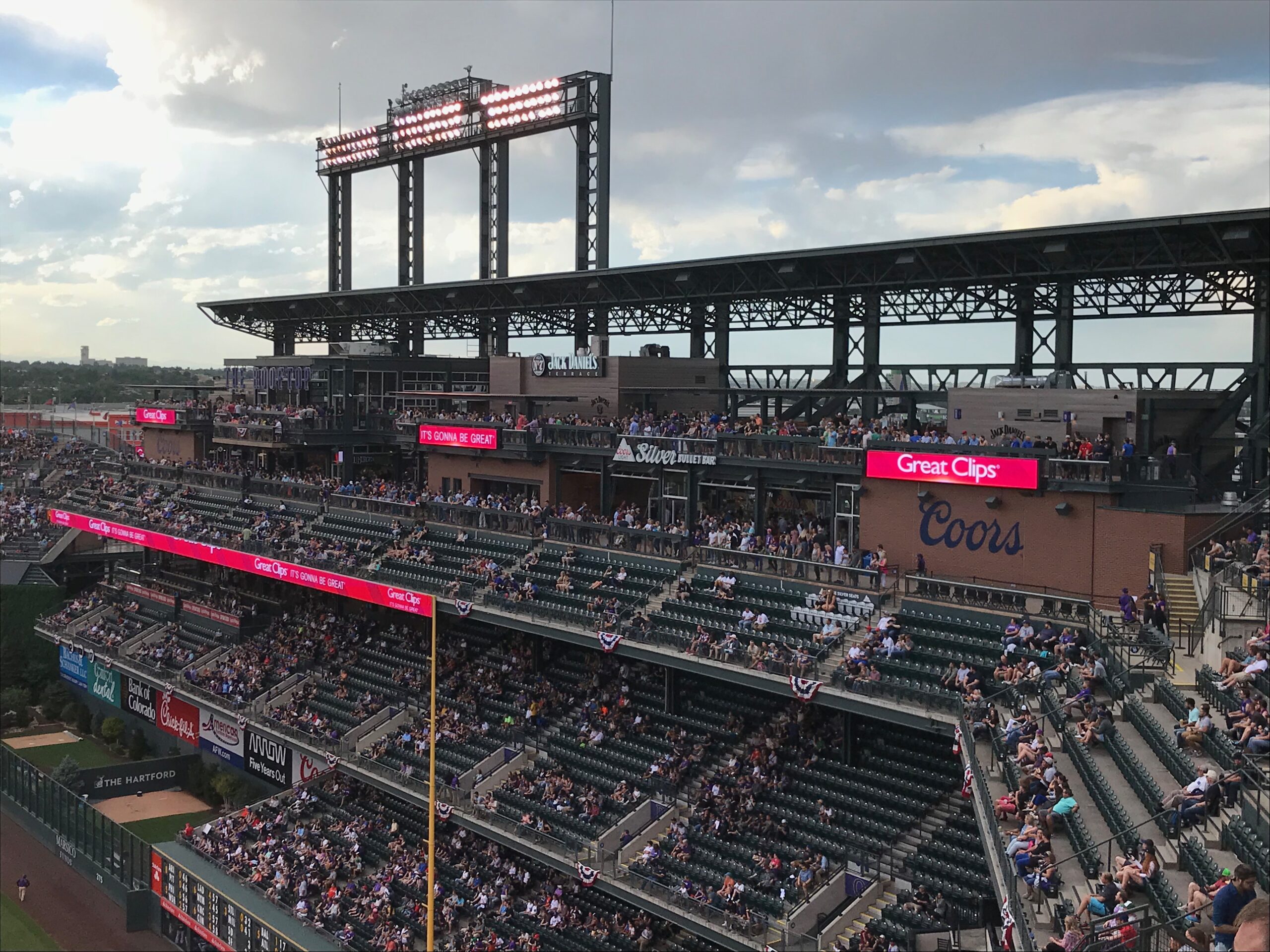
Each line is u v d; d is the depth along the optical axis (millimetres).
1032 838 27516
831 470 51438
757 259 59062
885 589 47781
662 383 68562
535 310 79250
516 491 70125
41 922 58344
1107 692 36500
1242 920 10406
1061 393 47406
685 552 56062
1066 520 44031
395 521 73188
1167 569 41812
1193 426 48688
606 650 51500
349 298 90812
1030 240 48688
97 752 82438
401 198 96688
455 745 57688
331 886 54125
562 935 46938
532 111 80938
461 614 58812
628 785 49969
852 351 64625
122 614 90625
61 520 99688
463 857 54344
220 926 53500
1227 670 31984
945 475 47000
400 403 88688
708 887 42406
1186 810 25906
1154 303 50594
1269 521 41812
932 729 39438
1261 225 42688
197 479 93562
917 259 53781
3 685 93750
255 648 76750
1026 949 23594
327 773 65000
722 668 46312
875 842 42219
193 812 71625
